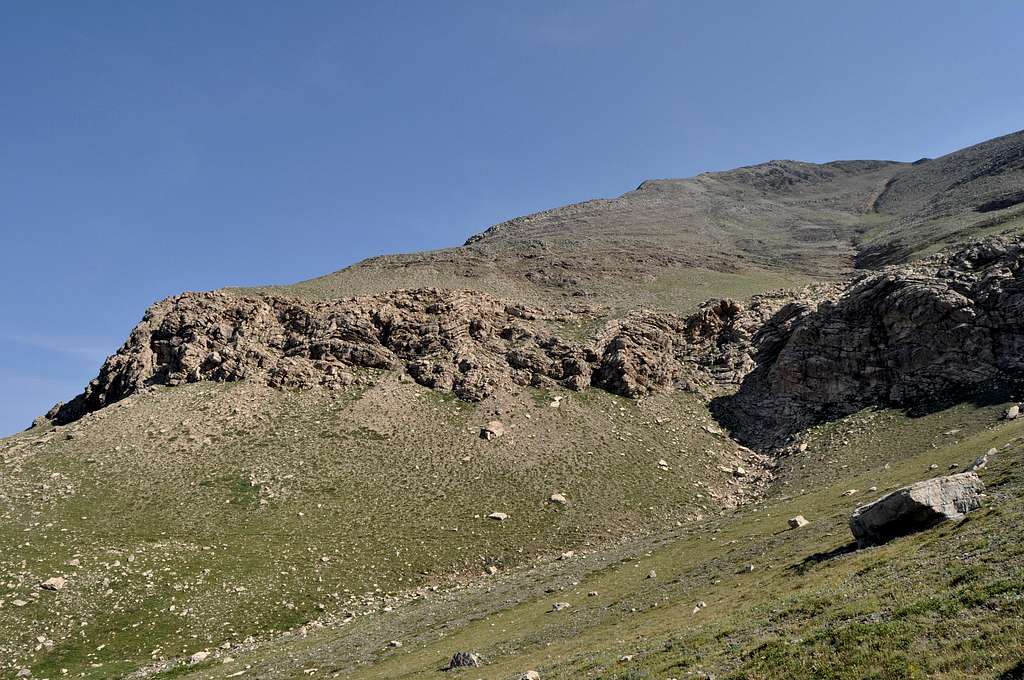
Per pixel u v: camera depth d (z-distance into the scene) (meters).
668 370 95.81
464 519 65.19
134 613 47.25
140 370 91.69
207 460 72.31
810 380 84.94
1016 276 76.62
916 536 26.80
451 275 137.62
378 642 40.59
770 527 45.28
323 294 117.44
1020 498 25.27
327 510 65.25
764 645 18.86
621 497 69.88
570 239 181.88
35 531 57.28
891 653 15.39
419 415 83.56
